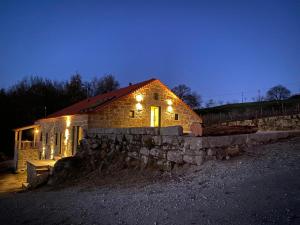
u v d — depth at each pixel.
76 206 5.58
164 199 5.25
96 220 4.44
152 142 9.45
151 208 4.75
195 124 8.04
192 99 57.34
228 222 3.66
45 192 9.17
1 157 30.38
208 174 6.70
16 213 5.65
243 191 4.96
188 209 4.44
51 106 42.78
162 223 3.94
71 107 24.95
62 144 18.84
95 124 15.48
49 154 21.41
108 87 54.47
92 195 6.74
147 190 6.42
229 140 8.02
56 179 11.58
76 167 12.05
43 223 4.64
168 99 18.73
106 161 11.27
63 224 4.44
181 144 8.18
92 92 52.66
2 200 7.86
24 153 23.83
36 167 14.81
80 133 16.27
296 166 6.11
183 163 8.05
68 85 48.59
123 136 11.30
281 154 7.39
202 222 3.77
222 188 5.41
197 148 7.55
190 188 5.89
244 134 8.59
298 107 18.06
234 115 23.20
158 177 7.91
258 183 5.30
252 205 4.18
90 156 12.71
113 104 16.25
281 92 47.16
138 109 17.23
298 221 3.39
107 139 12.56
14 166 24.03
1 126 34.34
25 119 37.16
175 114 18.94
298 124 16.88
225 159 7.64
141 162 9.76
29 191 11.31
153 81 18.17
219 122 23.00
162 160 8.78
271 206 4.02
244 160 7.30
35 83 45.44
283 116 17.88
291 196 4.30
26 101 40.31
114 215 4.60
